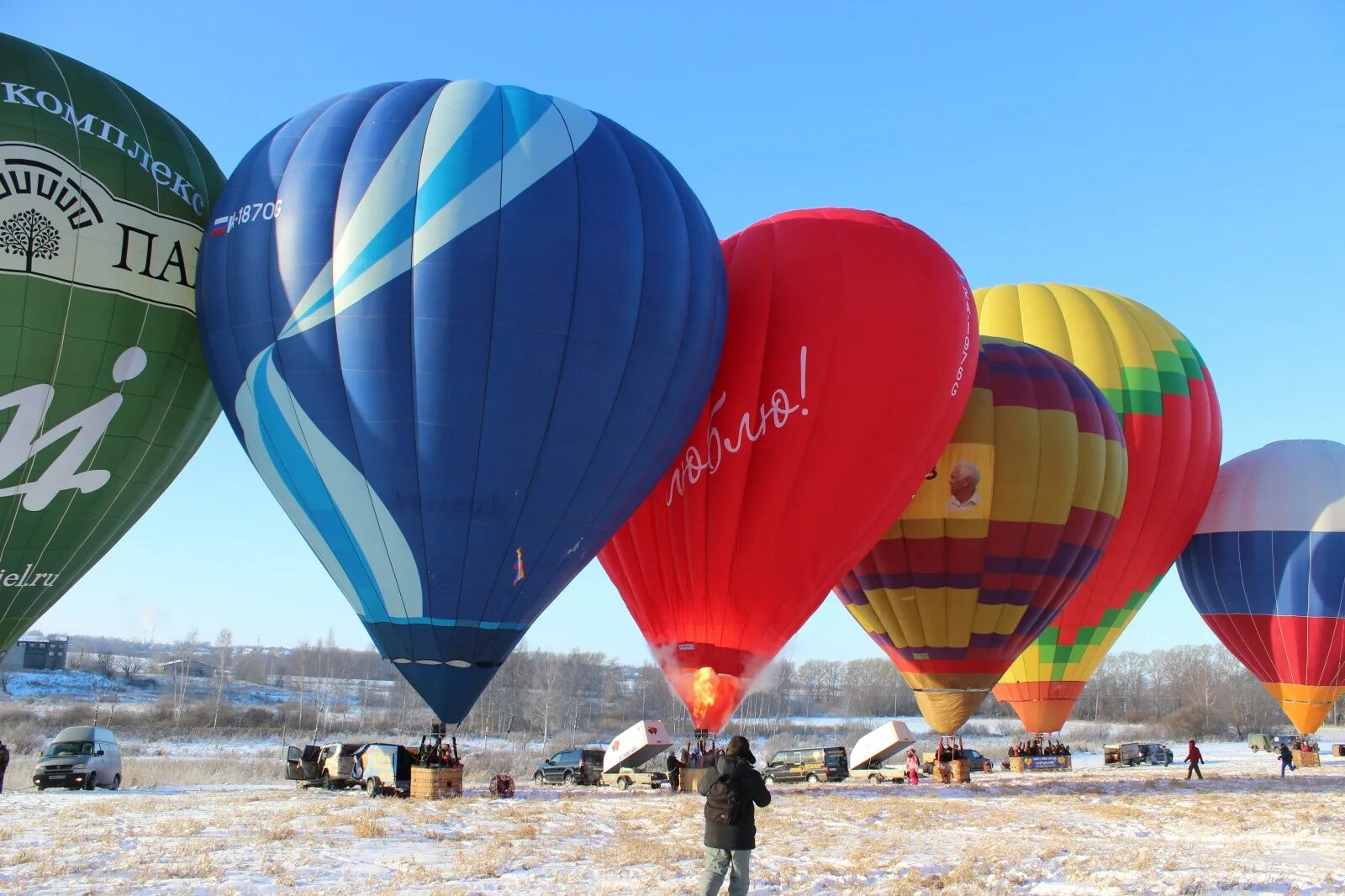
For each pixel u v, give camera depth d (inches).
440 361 684.7
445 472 696.4
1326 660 1336.1
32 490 723.4
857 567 1035.9
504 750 2126.0
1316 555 1336.1
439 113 733.3
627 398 727.1
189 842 545.3
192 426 804.0
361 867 486.9
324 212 706.2
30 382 704.4
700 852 533.0
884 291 829.2
